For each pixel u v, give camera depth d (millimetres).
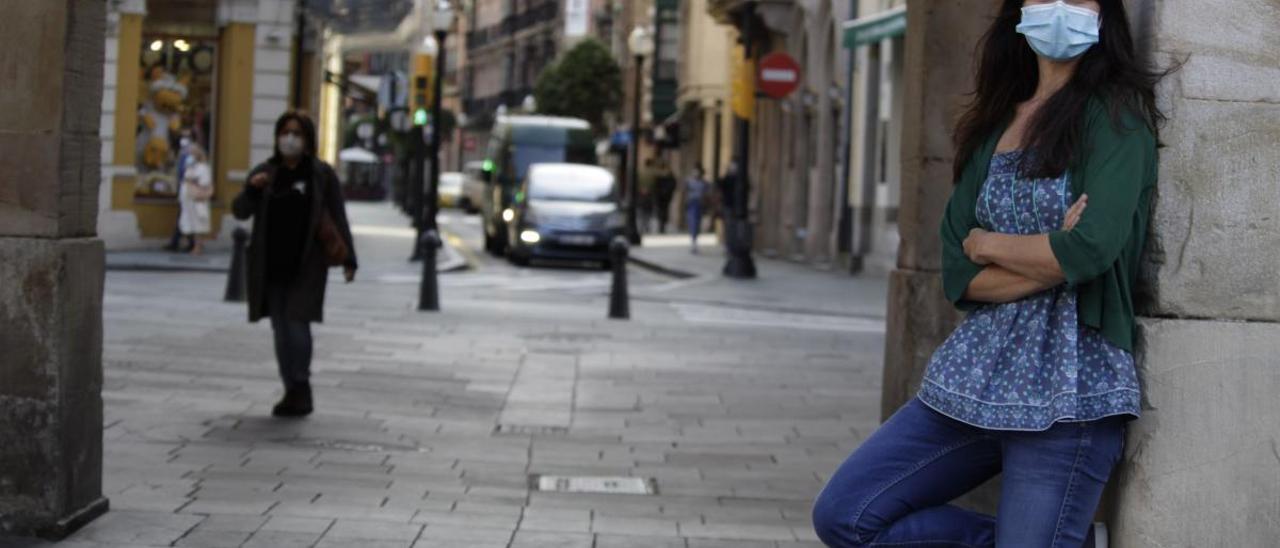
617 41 83125
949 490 4398
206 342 14336
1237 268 4422
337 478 8266
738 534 7141
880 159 30578
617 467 9188
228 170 31156
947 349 4328
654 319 20250
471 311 20062
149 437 9227
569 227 34094
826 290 27062
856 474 4387
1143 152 4145
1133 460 4434
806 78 36812
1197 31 4398
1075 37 4133
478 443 9906
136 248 30312
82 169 6395
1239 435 4418
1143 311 4477
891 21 26219
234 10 30844
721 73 56625
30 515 6344
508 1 108062
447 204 79375
